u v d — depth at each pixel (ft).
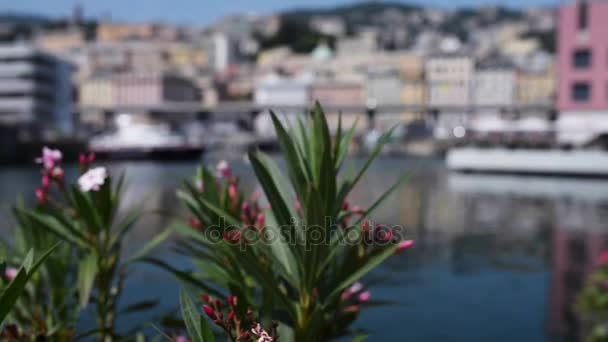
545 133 139.13
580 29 152.25
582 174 117.80
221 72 650.84
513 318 24.44
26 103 257.96
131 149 231.50
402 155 358.43
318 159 6.79
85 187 7.66
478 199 81.15
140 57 649.61
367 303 8.41
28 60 258.37
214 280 7.86
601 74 150.92
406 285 30.55
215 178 9.22
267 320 6.98
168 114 439.22
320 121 6.75
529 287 30.30
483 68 492.95
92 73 504.02
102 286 8.91
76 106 363.56
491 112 358.43
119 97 473.67
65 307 9.16
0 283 5.71
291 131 7.25
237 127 437.58
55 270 9.01
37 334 8.39
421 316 24.95
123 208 68.28
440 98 488.02
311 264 6.79
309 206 6.38
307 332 6.86
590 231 51.80
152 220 53.11
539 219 60.34
